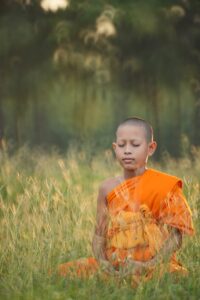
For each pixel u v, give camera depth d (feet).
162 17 110.83
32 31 110.42
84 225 39.58
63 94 130.72
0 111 116.16
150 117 143.33
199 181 54.95
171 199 33.06
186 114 149.28
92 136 123.34
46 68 113.39
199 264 33.81
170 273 32.14
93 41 108.47
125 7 107.86
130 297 30.17
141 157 33.50
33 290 31.32
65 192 43.42
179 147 133.49
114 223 32.86
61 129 177.37
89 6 106.63
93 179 61.11
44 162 66.69
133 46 113.60
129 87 118.73
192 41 116.57
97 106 134.31
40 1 109.60
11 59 113.39
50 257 33.76
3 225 37.68
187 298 30.71
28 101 117.70
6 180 52.95
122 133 33.65
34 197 38.65
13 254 34.55
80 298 30.35
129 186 33.47
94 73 114.52
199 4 116.37
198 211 38.52
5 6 111.04
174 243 32.60
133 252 32.48
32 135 151.02
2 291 31.71
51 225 35.86
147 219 32.63
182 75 116.78
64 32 107.96
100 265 31.99
